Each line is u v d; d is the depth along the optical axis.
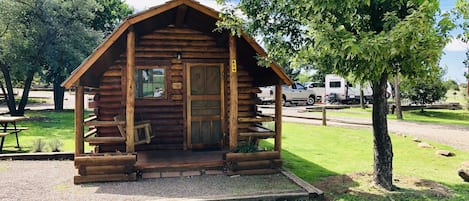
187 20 8.63
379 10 5.76
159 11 7.23
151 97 9.05
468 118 22.27
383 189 6.66
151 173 7.32
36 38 18.53
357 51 4.87
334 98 30.55
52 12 18.42
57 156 9.41
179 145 9.15
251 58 8.54
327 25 5.30
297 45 6.78
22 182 6.96
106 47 7.04
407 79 6.27
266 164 7.56
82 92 7.32
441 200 6.07
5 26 17.84
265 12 6.74
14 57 17.62
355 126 16.31
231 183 6.81
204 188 6.46
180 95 9.18
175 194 6.10
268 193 6.10
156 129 9.05
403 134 13.70
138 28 8.10
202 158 8.00
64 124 16.69
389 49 4.89
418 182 7.25
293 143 11.96
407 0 5.58
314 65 6.36
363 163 9.02
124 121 7.60
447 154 10.09
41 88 46.88
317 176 7.62
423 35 4.97
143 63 8.96
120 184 6.78
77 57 19.05
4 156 9.20
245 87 9.47
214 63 9.27
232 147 7.62
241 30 7.10
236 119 7.64
